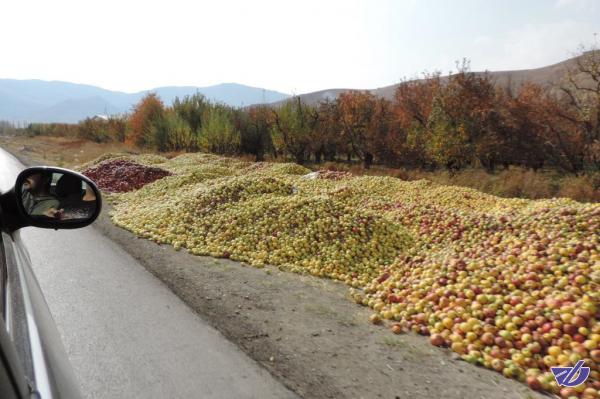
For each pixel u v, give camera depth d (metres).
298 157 31.53
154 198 14.13
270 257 7.78
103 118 60.84
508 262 6.10
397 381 3.93
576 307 4.48
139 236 9.22
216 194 11.25
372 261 7.66
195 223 9.70
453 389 3.81
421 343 4.77
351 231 8.45
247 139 35.03
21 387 1.00
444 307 5.34
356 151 29.42
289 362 4.19
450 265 6.29
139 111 43.22
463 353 4.51
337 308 5.70
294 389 3.75
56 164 26.78
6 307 1.32
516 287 5.41
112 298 5.56
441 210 9.98
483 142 20.73
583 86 18.31
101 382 3.69
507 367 4.11
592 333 4.14
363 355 4.40
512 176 17.03
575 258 5.73
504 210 10.97
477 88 21.70
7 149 40.62
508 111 20.81
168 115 39.38
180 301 5.59
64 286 5.94
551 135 19.27
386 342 4.73
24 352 1.23
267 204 9.94
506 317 4.75
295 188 12.16
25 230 9.27
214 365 4.05
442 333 4.88
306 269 7.29
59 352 1.49
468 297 5.34
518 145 20.41
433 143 22.48
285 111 30.84
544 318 4.53
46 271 6.57
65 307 5.22
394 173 22.12
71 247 8.07
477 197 13.70
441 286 5.85
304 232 8.59
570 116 18.89
